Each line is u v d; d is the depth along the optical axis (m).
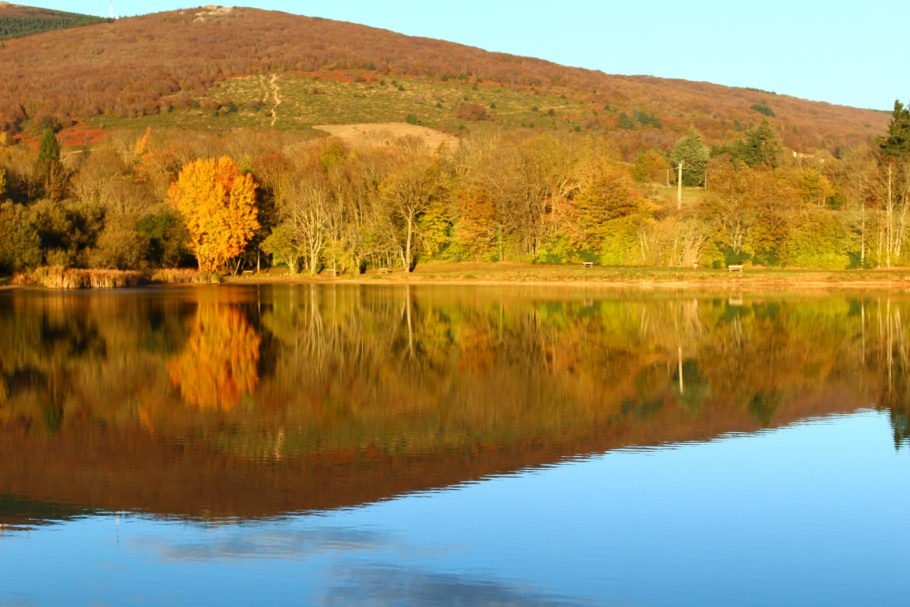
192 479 21.66
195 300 71.12
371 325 54.31
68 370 37.06
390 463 23.23
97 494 20.48
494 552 17.19
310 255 104.19
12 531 18.19
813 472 22.69
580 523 18.81
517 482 21.64
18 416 28.36
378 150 119.38
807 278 83.75
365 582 15.85
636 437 26.34
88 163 127.50
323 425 27.41
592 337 48.81
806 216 96.19
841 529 18.58
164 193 111.44
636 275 87.44
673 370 38.19
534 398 32.00
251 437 25.77
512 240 102.56
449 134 194.50
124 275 89.00
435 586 15.71
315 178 105.81
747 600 15.35
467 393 32.88
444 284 91.75
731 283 83.88
